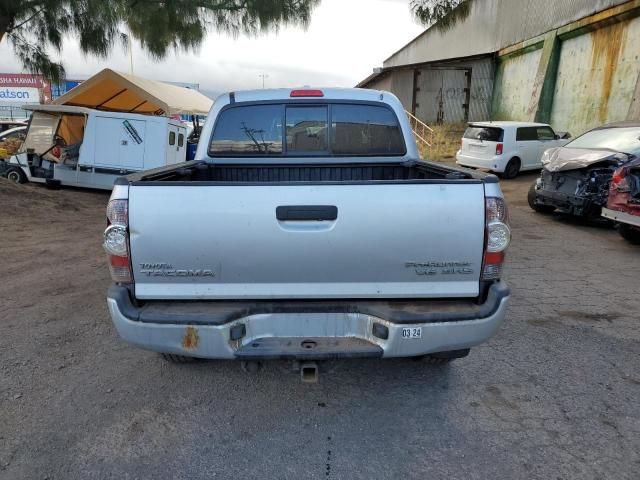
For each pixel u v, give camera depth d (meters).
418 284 2.67
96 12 9.24
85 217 9.63
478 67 22.70
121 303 2.62
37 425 2.91
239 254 2.60
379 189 2.56
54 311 4.60
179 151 13.77
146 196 2.56
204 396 3.24
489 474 2.55
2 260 6.27
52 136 13.07
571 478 2.52
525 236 7.92
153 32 10.07
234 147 4.33
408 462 2.64
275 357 2.61
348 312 2.70
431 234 2.59
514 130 14.27
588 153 8.60
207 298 2.68
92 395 3.23
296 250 2.59
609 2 14.01
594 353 3.84
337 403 3.18
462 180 2.59
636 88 12.75
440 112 23.52
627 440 2.81
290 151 4.36
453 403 3.18
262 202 2.55
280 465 2.61
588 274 5.87
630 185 6.90
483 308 2.64
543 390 3.32
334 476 2.54
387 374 3.53
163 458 2.66
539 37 18.33
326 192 2.55
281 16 9.81
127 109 16.72
